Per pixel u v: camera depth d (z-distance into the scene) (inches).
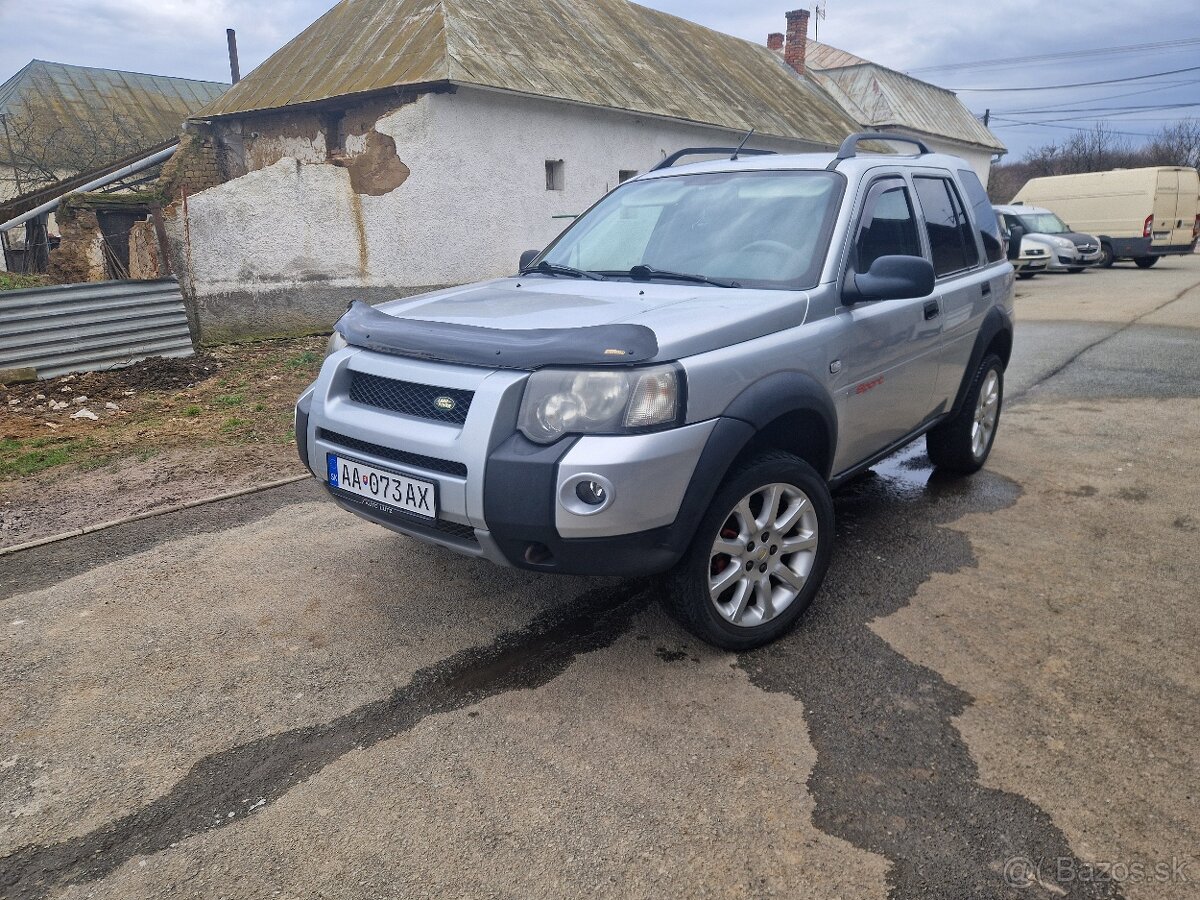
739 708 105.4
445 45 460.4
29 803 89.9
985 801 88.7
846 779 92.1
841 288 129.5
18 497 184.4
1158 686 109.7
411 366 109.3
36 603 134.9
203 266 367.6
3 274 445.7
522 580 142.4
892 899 76.4
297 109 486.0
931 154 182.7
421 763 95.6
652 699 107.6
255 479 195.5
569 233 166.1
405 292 446.9
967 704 106.0
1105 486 190.4
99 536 163.0
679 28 775.1
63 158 815.7
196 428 241.8
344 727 102.6
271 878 79.4
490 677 113.3
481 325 110.5
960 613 130.3
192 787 92.2
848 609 132.0
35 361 302.2
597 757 96.2
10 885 79.0
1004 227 766.5
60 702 108.0
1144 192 810.8
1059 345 378.3
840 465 137.4
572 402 97.5
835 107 911.0
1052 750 96.7
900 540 159.9
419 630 125.8
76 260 357.1
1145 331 411.5
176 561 150.9
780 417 119.3
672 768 94.1
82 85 1190.9
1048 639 122.0
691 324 106.7
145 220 364.2
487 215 479.2
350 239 418.0
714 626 113.0
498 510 98.0
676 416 99.4
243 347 374.0
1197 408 259.0
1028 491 188.1
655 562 102.9
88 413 255.3
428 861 81.0
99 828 86.3
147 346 336.2
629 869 79.8
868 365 135.8
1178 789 90.3
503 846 82.7
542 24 580.7
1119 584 139.9
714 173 155.9
